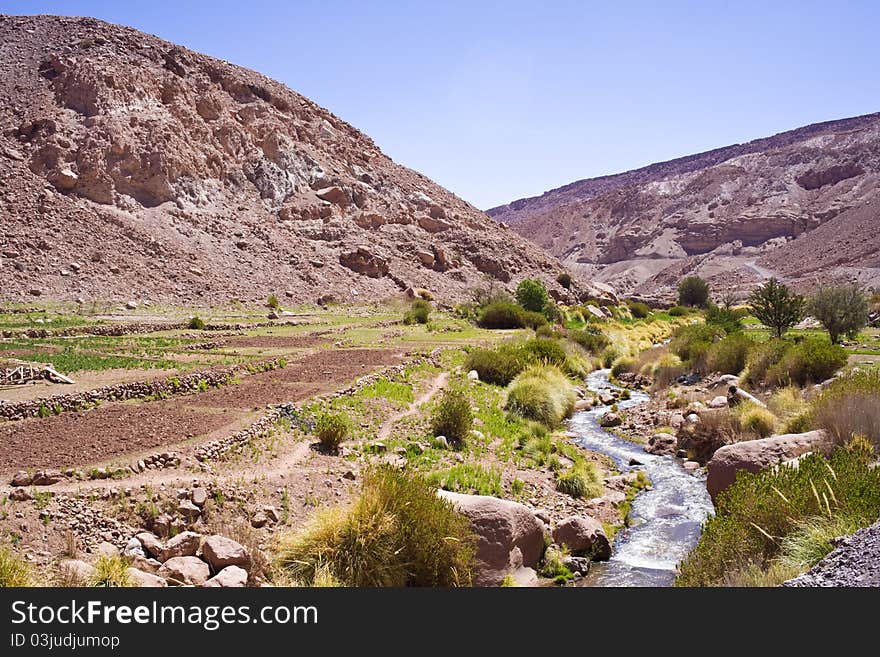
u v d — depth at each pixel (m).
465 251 77.44
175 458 9.68
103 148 52.78
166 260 46.44
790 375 19.41
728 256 185.00
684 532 10.90
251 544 7.93
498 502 8.73
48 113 55.28
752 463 10.52
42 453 9.67
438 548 7.38
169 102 67.00
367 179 83.06
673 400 20.92
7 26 73.19
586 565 9.28
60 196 47.22
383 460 11.90
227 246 53.50
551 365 24.28
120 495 8.16
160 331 29.62
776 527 6.99
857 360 25.62
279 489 9.61
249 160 70.44
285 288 51.00
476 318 51.41
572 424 19.75
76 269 39.94
